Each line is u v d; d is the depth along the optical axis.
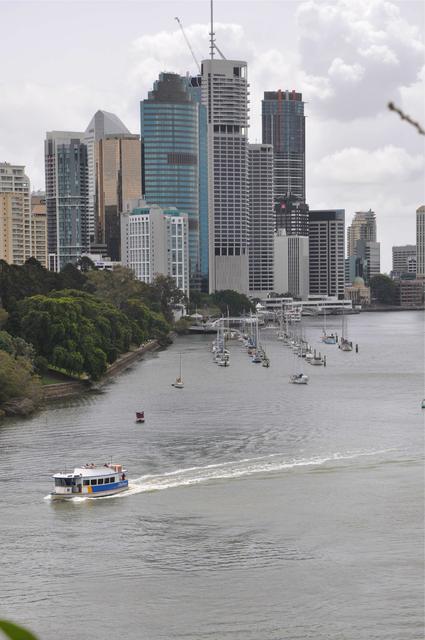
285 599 181.00
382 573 191.62
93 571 195.88
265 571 194.50
